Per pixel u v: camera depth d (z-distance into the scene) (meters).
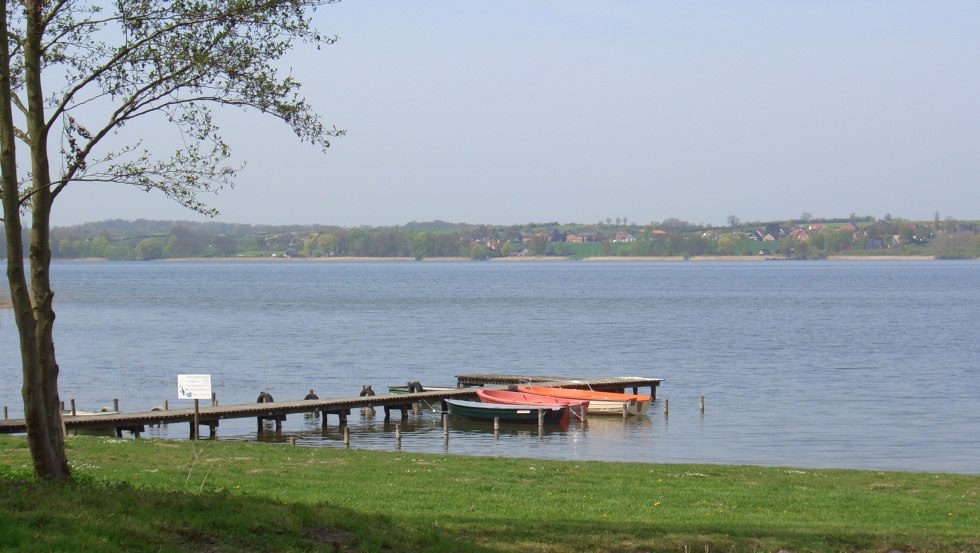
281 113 16.09
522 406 41.56
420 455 25.48
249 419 42.97
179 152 15.81
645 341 80.56
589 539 14.88
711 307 123.69
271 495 18.02
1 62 14.40
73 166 15.36
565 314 111.88
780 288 176.38
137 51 15.73
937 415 42.78
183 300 139.50
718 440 36.81
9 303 118.31
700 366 63.41
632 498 19.30
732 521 16.98
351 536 13.48
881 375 57.72
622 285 191.88
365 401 42.16
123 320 103.00
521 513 17.19
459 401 43.50
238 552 12.18
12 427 30.84
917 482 22.27
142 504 13.61
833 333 86.81
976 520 17.77
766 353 70.75
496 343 79.25
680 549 14.51
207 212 16.16
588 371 61.56
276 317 107.06
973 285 184.25
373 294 156.88
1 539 11.12
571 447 35.50
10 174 14.57
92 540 11.49
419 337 84.19
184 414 36.56
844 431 38.59
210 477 20.03
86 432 34.38
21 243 14.85
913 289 169.75
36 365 15.12
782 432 38.53
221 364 64.75
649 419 42.81
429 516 16.41
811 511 18.39
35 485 14.35
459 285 192.62
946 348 73.31
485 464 23.72
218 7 15.66
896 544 15.18
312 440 37.44
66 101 15.37
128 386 54.12
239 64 15.66
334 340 81.44
